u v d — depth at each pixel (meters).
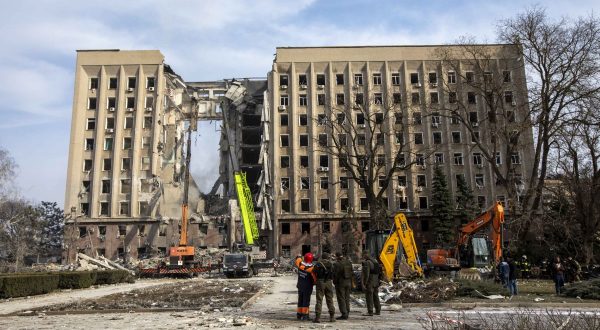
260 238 68.19
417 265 21.27
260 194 69.06
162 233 69.19
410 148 69.00
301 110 71.81
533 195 38.59
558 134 36.44
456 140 70.00
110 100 73.25
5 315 15.73
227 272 43.56
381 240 23.28
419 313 14.48
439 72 71.44
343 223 66.88
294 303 18.25
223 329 11.17
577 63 35.91
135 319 13.64
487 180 68.06
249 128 77.62
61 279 29.30
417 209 67.31
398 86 72.38
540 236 37.16
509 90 61.44
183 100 79.00
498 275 23.08
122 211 69.69
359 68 73.00
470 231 28.52
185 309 15.98
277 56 73.38
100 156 70.94
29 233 70.06
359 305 17.02
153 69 73.94
